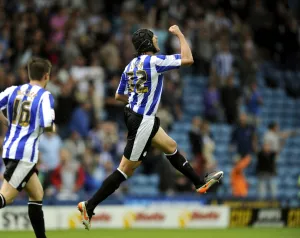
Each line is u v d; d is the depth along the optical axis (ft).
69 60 153.38
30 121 70.49
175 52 167.32
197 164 142.41
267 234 110.83
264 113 188.03
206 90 172.04
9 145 70.28
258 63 197.26
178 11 182.29
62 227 117.60
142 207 123.34
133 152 71.00
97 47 162.61
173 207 124.98
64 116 141.49
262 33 197.26
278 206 132.36
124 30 167.32
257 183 149.48
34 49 148.46
